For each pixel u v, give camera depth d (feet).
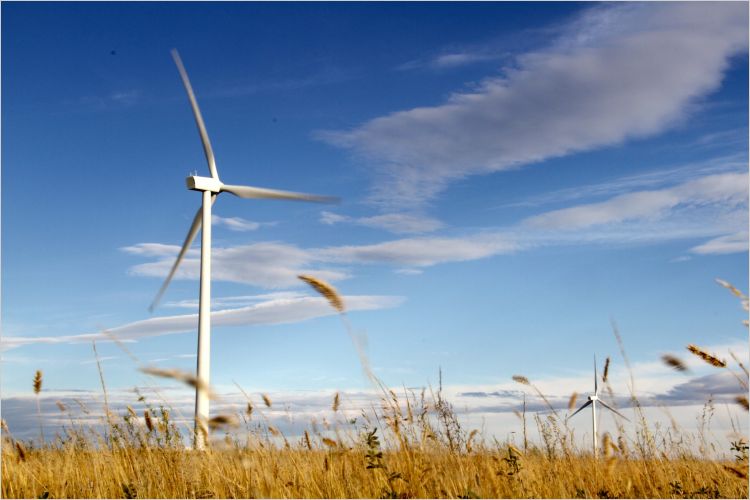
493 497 26.20
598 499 28.19
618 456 30.86
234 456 28.73
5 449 32.83
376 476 26.76
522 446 32.86
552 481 29.55
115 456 31.27
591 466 30.35
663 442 31.27
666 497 28.02
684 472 30.07
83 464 32.73
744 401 25.21
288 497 26.73
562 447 32.58
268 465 28.55
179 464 29.55
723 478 29.14
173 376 16.75
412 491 25.64
